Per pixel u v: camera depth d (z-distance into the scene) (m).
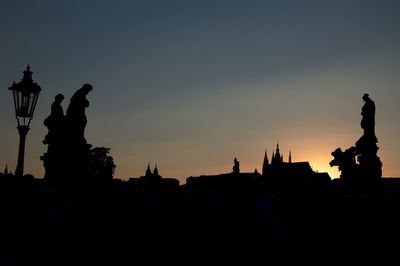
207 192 43.62
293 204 33.69
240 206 33.62
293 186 43.00
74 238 21.69
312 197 35.19
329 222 31.19
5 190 20.66
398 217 31.66
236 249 26.81
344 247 27.98
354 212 32.56
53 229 20.92
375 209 32.62
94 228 23.95
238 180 77.81
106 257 22.16
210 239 27.95
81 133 30.55
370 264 25.41
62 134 30.22
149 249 25.20
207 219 31.78
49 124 30.69
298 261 26.00
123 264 22.55
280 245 27.62
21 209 20.39
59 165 29.91
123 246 23.56
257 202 33.19
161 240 26.70
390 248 27.52
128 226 26.56
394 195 38.44
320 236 29.70
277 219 31.20
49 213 21.36
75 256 20.80
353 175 56.22
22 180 20.06
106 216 25.48
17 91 18.94
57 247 20.25
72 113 30.48
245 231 29.75
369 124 56.72
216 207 33.44
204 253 25.88
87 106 30.91
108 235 24.14
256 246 27.45
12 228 19.86
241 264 24.69
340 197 35.41
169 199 35.56
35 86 19.08
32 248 19.33
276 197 35.16
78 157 30.19
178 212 32.03
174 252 25.56
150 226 28.34
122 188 35.16
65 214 22.58
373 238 28.91
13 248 18.72
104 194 29.30
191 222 31.00
